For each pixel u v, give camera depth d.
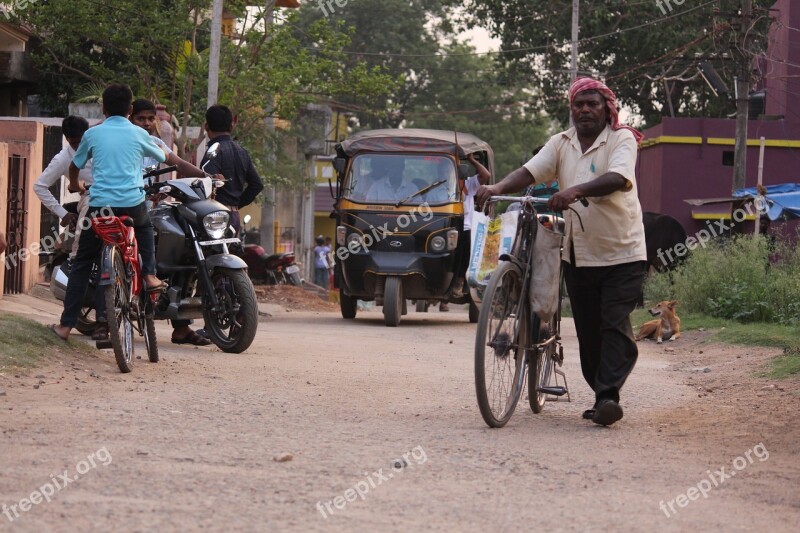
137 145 8.68
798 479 5.34
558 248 6.79
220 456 5.38
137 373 8.29
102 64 24.73
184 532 4.07
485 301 6.34
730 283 16.94
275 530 4.15
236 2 23.89
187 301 10.26
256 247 26.39
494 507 4.61
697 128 34.22
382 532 4.19
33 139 14.30
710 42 38.09
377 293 17.50
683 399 8.33
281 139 26.58
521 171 6.87
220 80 23.39
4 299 13.02
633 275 6.79
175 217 10.40
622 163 6.55
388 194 17.70
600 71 40.38
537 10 39.94
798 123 33.31
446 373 9.69
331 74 25.20
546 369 7.21
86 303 10.09
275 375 8.77
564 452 5.87
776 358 10.64
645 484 5.15
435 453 5.69
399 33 59.88
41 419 6.05
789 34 32.72
